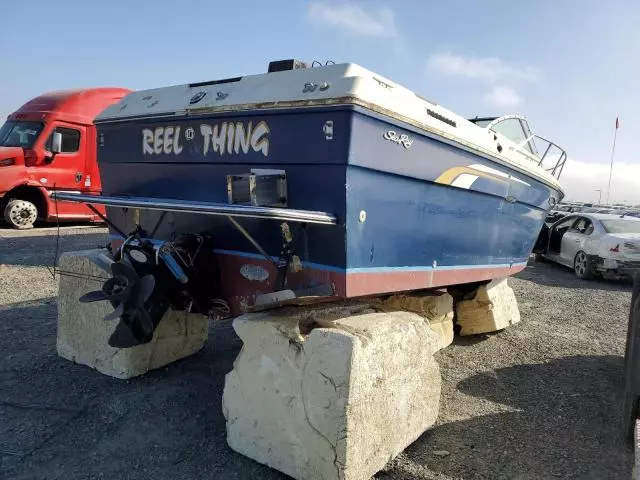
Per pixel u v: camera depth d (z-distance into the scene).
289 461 3.01
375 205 3.34
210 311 3.90
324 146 3.08
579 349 5.72
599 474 3.17
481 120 6.29
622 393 4.48
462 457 3.34
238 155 3.47
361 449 2.88
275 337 3.10
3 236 11.20
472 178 4.38
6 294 6.84
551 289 9.45
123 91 13.56
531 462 3.30
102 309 4.32
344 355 2.80
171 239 4.03
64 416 3.65
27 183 11.80
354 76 3.08
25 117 12.20
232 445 3.29
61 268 4.60
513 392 4.44
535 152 6.64
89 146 12.57
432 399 3.65
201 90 3.74
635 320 3.62
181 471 3.07
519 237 5.87
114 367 4.29
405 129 3.42
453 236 4.37
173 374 4.43
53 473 3.01
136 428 3.54
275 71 3.61
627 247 9.90
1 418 3.59
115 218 4.46
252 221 3.46
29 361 4.59
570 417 3.97
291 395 3.00
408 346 3.32
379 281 3.51
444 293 5.04
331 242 3.18
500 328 6.14
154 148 3.94
